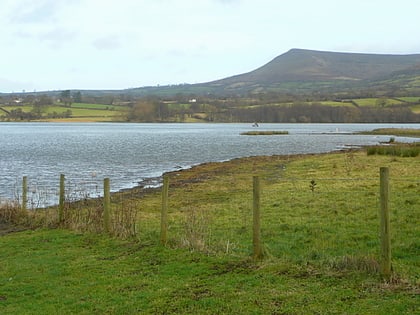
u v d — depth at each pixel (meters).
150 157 55.12
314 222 15.71
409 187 21.59
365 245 12.62
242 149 67.44
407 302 7.92
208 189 27.48
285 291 8.81
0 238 15.20
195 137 104.12
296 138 98.00
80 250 12.96
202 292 9.10
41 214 17.94
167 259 11.47
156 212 20.09
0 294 9.73
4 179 35.19
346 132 125.25
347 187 23.06
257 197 10.90
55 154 58.88
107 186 14.64
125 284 9.89
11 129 158.00
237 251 11.95
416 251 11.67
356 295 8.38
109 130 151.38
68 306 8.85
